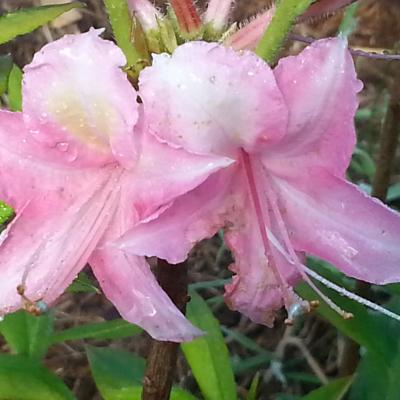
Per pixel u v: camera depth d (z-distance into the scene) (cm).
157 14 13
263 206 12
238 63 11
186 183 11
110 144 12
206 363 18
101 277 12
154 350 15
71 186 12
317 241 12
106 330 18
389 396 18
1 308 12
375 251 12
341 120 12
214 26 13
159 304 12
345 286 18
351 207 12
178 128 11
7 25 14
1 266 12
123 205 12
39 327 19
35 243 12
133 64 13
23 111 12
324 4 14
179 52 11
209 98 11
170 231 11
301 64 11
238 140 12
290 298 12
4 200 12
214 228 12
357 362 21
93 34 11
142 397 15
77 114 12
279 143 12
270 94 11
